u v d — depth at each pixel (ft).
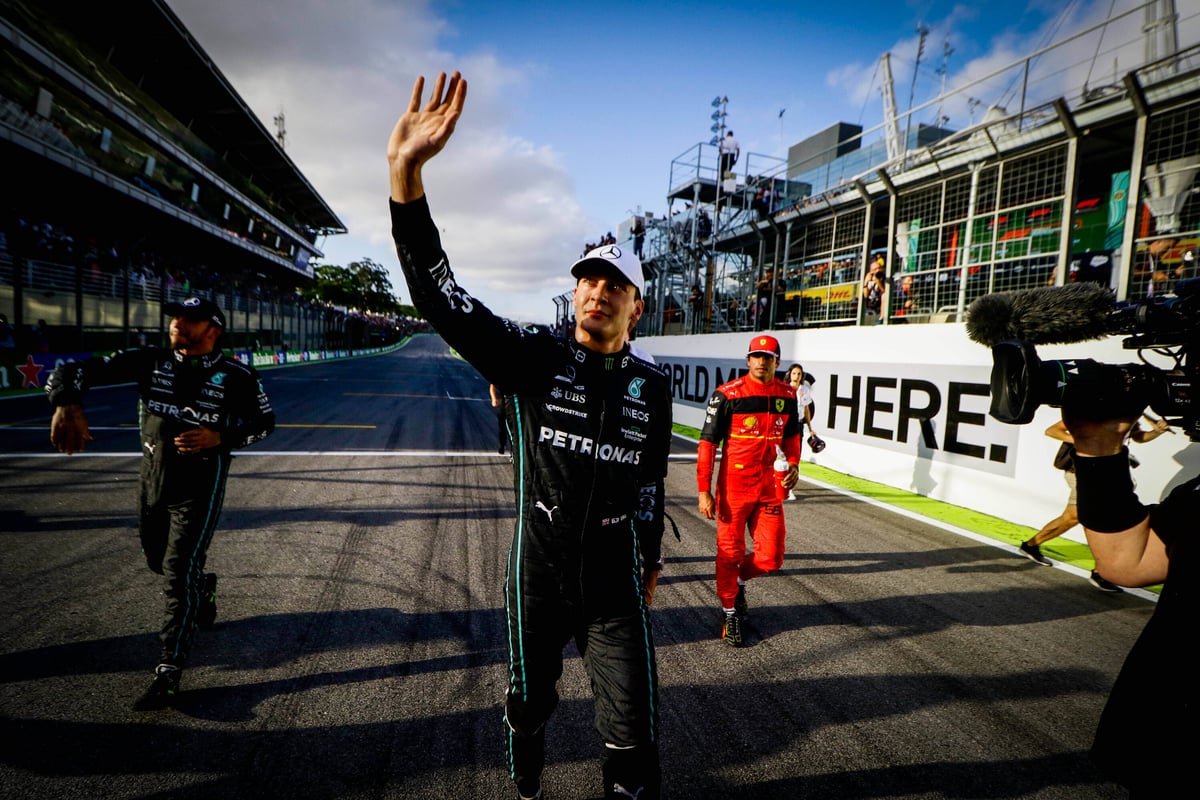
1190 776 2.73
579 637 4.98
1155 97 19.48
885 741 6.99
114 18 57.21
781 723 7.28
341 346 143.74
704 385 36.37
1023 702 7.91
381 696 7.37
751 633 9.75
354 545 12.73
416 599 10.21
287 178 106.22
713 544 14.34
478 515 15.40
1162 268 20.06
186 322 7.36
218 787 5.74
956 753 6.81
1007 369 3.08
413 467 21.04
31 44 37.29
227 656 8.16
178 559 7.23
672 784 6.13
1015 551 14.40
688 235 52.95
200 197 67.82
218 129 85.40
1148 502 13.84
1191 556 2.80
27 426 24.90
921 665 8.83
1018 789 6.25
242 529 13.47
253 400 8.10
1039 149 22.58
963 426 18.76
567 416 4.67
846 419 23.97
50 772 5.81
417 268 3.89
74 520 13.34
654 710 4.61
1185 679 2.79
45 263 42.29
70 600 9.53
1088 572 12.98
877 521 16.89
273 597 10.07
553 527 4.62
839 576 12.47
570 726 7.06
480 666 8.14
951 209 28.32
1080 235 29.76
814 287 38.06
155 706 6.89
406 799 5.71
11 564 10.85
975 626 10.22
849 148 51.29
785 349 27.96
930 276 29.14
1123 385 2.78
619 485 4.81
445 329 4.15
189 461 7.41
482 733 6.74
